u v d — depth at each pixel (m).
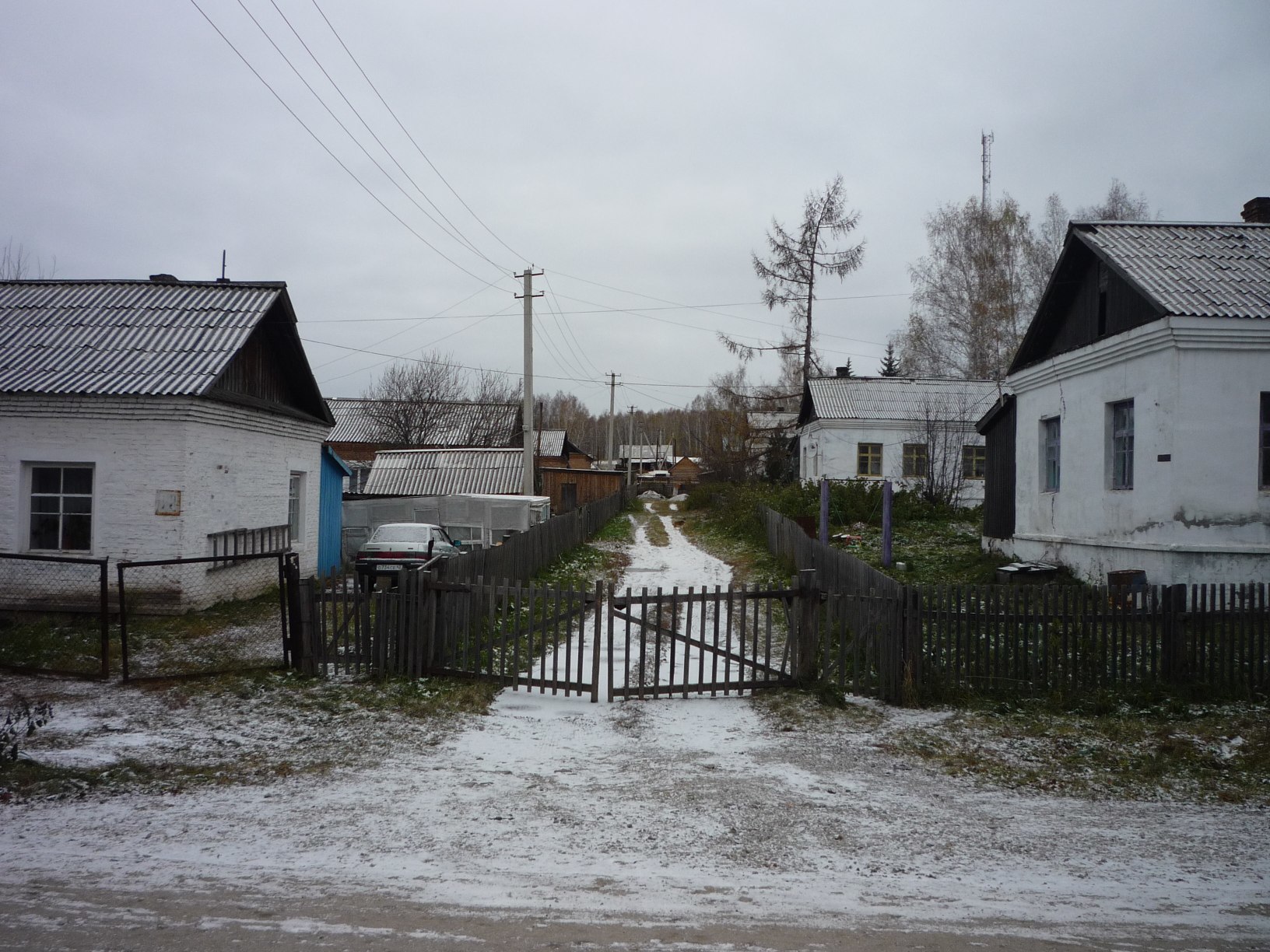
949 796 6.48
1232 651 9.23
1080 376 14.91
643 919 4.44
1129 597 11.95
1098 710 8.69
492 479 31.42
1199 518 12.08
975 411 34.34
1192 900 4.79
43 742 7.33
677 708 8.86
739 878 4.99
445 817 5.87
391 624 9.69
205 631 12.66
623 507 46.34
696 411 106.56
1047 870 5.17
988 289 38.59
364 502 23.89
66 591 13.93
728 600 9.38
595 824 5.78
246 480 16.09
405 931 4.25
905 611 9.12
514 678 9.28
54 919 4.32
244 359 16.09
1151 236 14.72
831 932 4.33
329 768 6.86
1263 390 12.09
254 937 4.15
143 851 5.23
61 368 14.40
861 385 37.44
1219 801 6.45
